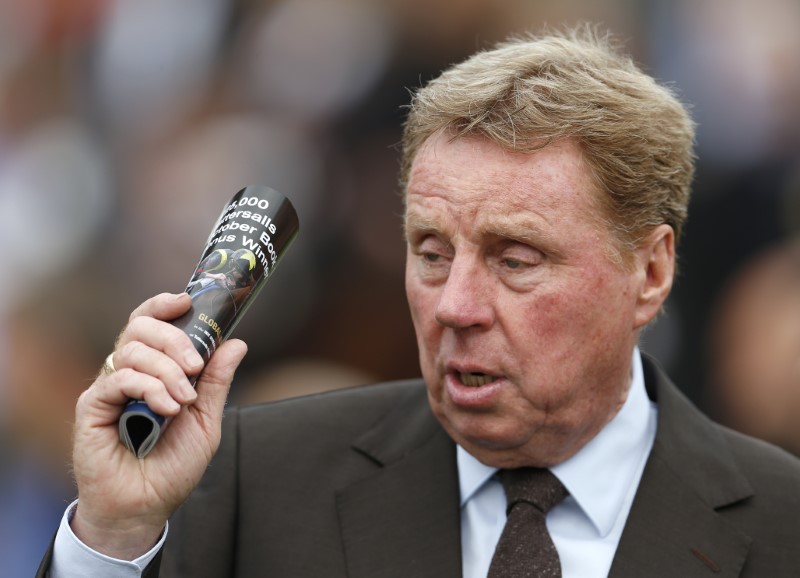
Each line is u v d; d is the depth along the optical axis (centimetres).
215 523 1149
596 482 1101
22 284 2289
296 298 2108
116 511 987
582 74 1042
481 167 1018
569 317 1030
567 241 1021
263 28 2317
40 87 2459
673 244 1115
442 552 1089
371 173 2183
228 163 2234
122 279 2253
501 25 2191
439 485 1125
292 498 1153
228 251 986
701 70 2284
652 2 2291
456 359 1032
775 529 1089
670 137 1082
